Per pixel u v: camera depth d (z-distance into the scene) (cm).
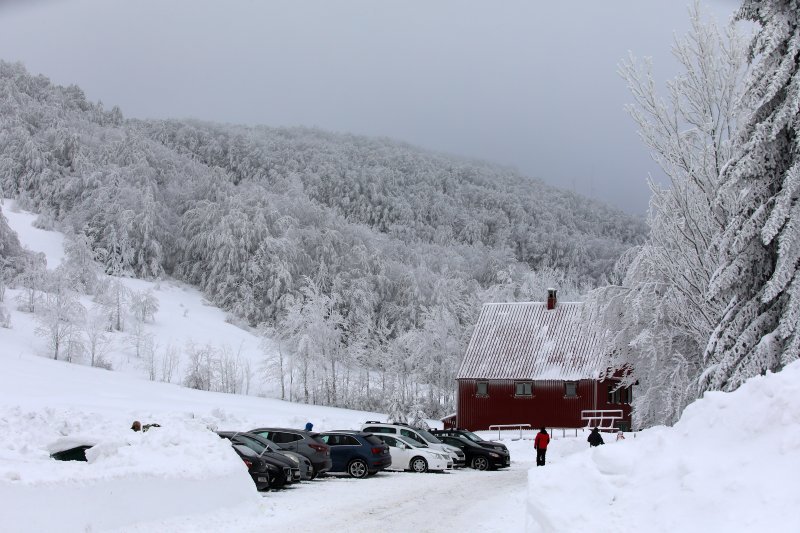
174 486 1434
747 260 1923
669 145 2723
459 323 8306
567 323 5728
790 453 938
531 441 4369
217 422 3766
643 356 3066
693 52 2692
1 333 6588
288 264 10206
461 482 2522
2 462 1431
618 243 16625
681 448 1095
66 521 1224
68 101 16675
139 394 5366
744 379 1852
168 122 18400
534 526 1155
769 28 1894
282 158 17738
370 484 2350
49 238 10544
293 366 6844
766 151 1884
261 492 2042
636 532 946
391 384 6838
